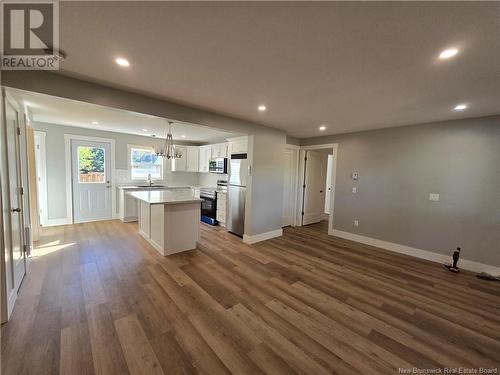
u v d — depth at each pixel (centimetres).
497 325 208
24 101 299
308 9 123
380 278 296
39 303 218
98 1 120
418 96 247
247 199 429
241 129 381
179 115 297
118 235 442
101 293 239
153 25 141
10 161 218
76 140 520
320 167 638
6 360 153
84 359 156
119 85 237
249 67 193
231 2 118
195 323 197
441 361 165
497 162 308
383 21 130
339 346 177
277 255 369
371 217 438
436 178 360
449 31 137
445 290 269
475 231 327
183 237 373
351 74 200
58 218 509
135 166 611
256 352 168
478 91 227
